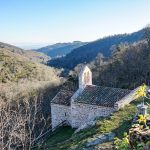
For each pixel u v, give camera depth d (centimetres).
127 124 2803
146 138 609
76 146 2638
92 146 2525
